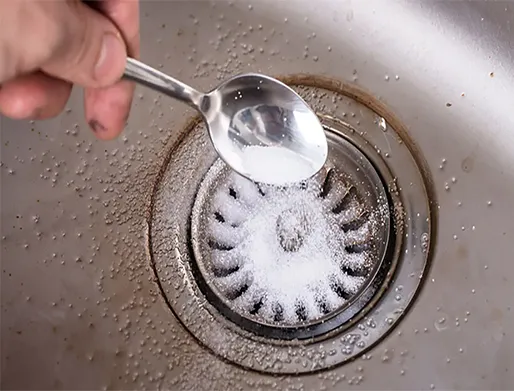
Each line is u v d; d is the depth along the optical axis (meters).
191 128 0.26
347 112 0.26
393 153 0.25
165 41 0.27
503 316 0.23
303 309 0.23
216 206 0.25
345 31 0.26
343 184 0.24
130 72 0.17
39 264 0.24
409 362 0.23
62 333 0.24
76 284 0.24
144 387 0.23
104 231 0.25
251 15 0.27
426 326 0.23
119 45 0.17
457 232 0.24
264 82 0.20
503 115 0.25
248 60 0.27
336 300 0.23
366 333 0.23
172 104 0.26
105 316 0.24
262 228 0.24
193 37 0.27
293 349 0.23
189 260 0.24
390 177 0.25
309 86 0.26
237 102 0.19
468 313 0.23
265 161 0.20
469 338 0.23
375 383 0.23
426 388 0.22
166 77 0.18
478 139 0.25
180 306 0.24
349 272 0.24
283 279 0.23
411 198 0.24
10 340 0.24
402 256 0.24
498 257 0.24
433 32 0.26
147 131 0.26
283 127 0.20
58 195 0.25
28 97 0.18
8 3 0.15
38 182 0.25
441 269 0.24
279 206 0.24
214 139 0.19
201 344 0.23
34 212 0.25
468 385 0.22
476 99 0.25
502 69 0.25
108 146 0.26
